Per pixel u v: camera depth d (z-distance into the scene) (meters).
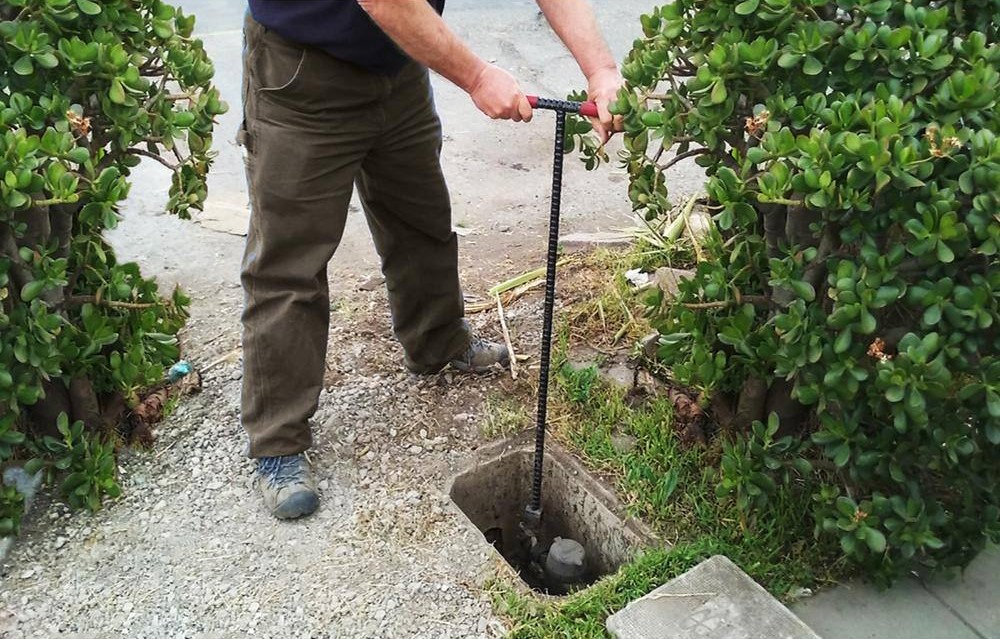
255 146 2.49
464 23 6.17
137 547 2.56
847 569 2.51
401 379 3.19
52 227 2.49
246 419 2.73
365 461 2.86
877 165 2.06
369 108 2.53
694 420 2.89
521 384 3.16
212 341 3.35
